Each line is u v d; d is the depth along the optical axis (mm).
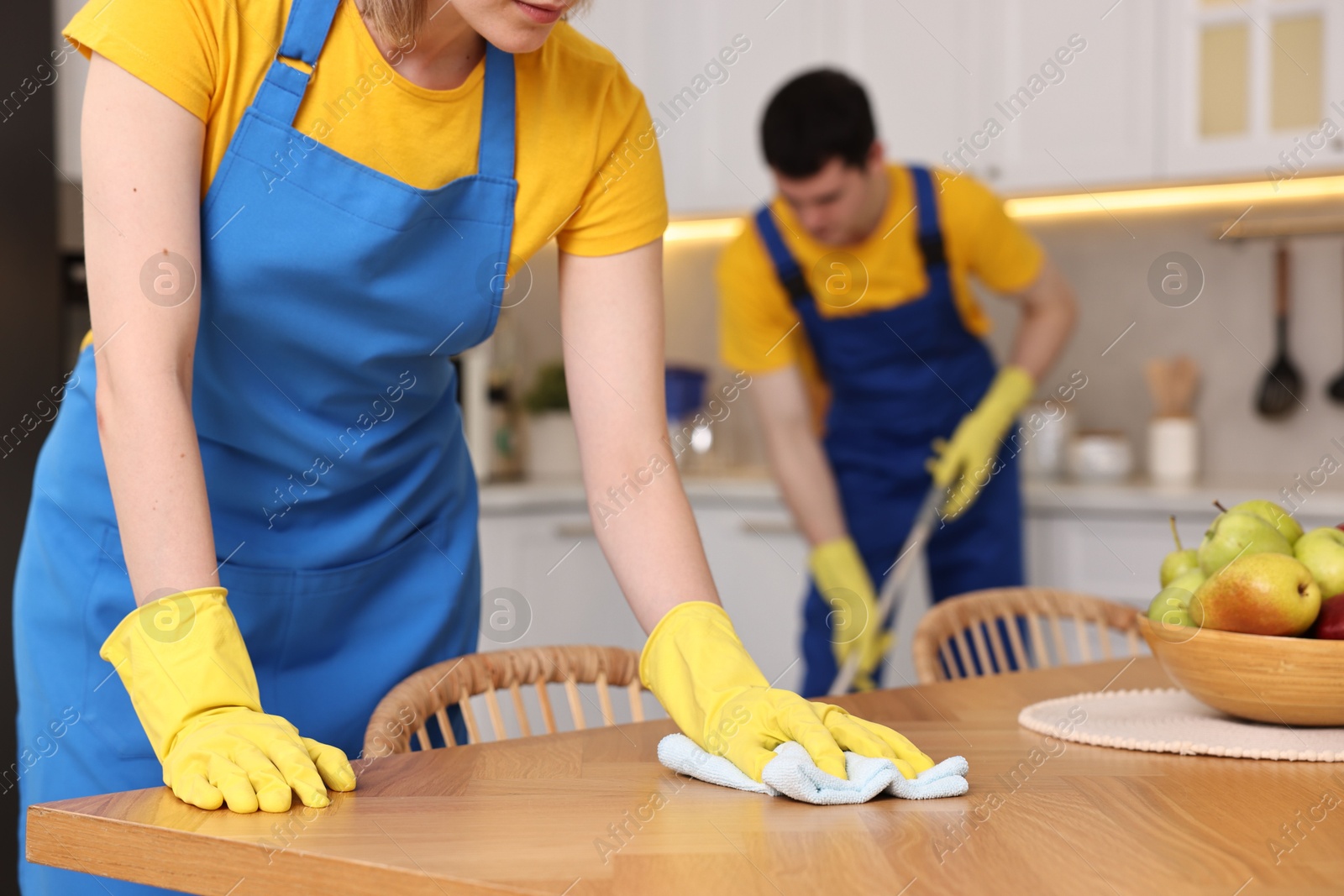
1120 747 825
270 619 1013
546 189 943
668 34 2857
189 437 775
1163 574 925
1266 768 768
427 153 904
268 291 902
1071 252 2826
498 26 781
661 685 834
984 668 1342
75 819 648
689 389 3010
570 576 2713
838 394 2375
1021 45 2545
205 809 653
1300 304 2631
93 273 784
